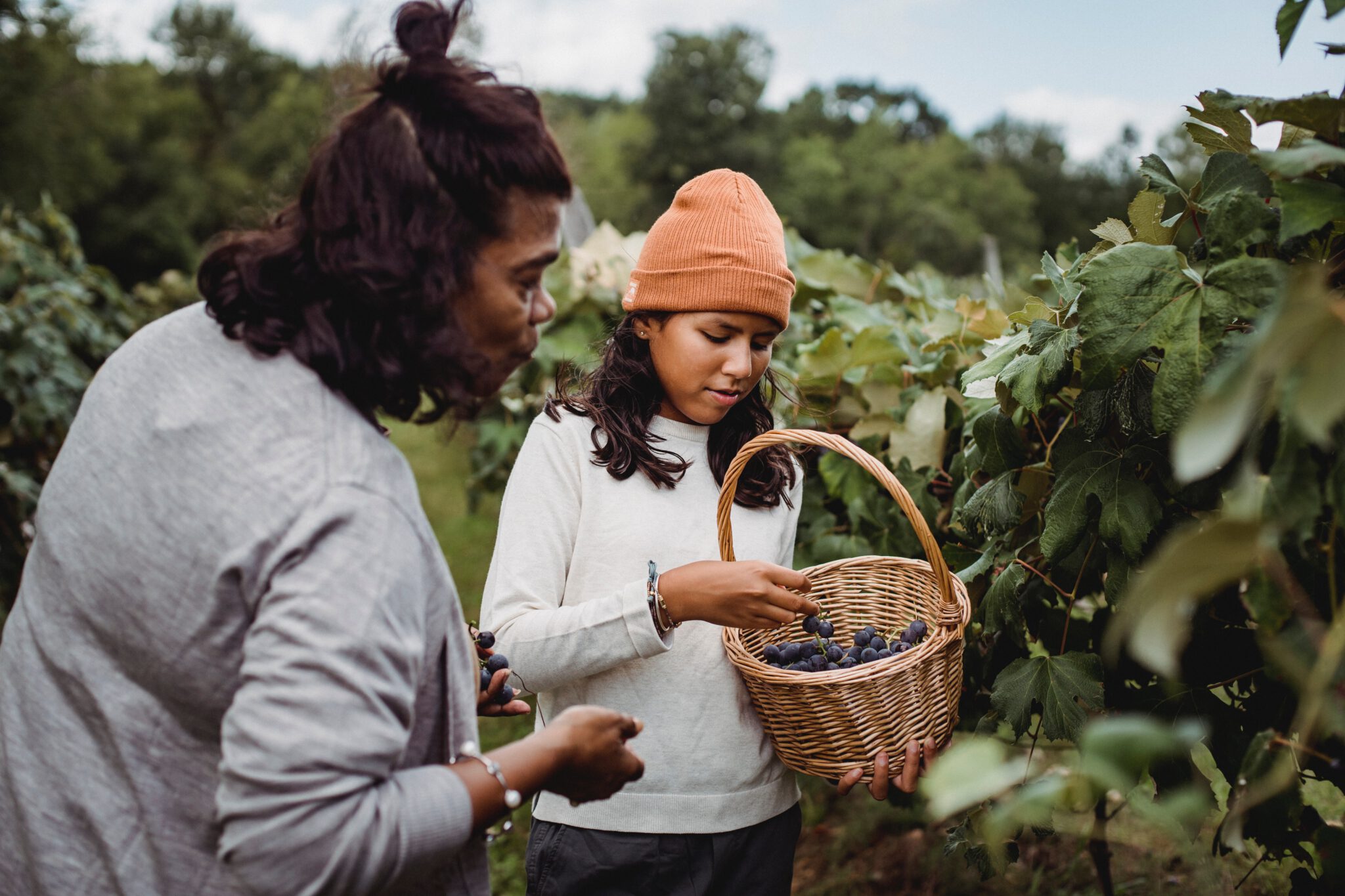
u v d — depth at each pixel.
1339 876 1.07
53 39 25.98
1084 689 1.49
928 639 1.46
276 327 0.91
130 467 0.90
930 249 53.97
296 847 0.78
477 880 1.02
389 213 0.90
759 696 1.50
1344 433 0.96
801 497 1.80
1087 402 1.42
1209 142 1.33
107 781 0.91
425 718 0.96
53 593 0.93
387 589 0.84
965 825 1.59
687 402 1.60
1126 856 2.39
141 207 33.97
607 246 4.00
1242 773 0.99
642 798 1.53
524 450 1.65
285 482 0.85
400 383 0.91
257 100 45.78
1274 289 1.10
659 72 52.88
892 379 2.39
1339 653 0.79
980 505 1.62
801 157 53.94
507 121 0.93
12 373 3.99
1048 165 68.81
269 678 0.79
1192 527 1.37
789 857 1.65
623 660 1.45
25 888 0.92
